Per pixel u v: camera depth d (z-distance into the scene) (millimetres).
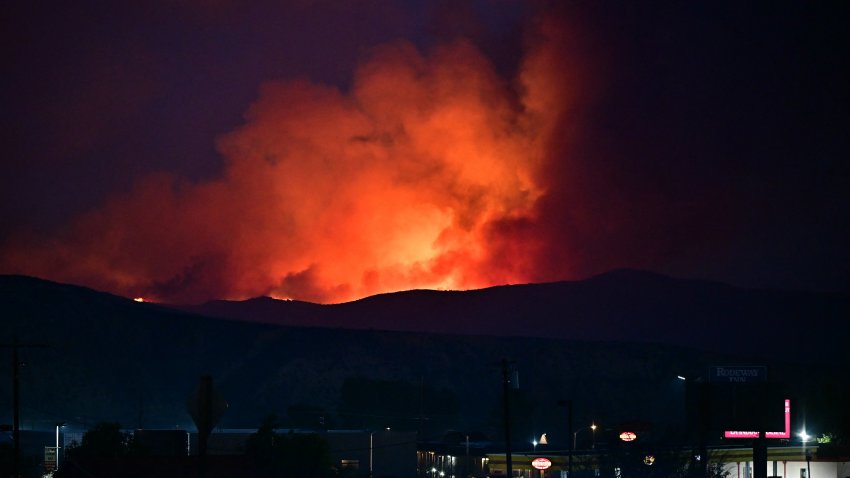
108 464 71000
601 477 87375
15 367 88000
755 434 83250
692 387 86875
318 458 105562
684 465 84188
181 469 71562
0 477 109562
